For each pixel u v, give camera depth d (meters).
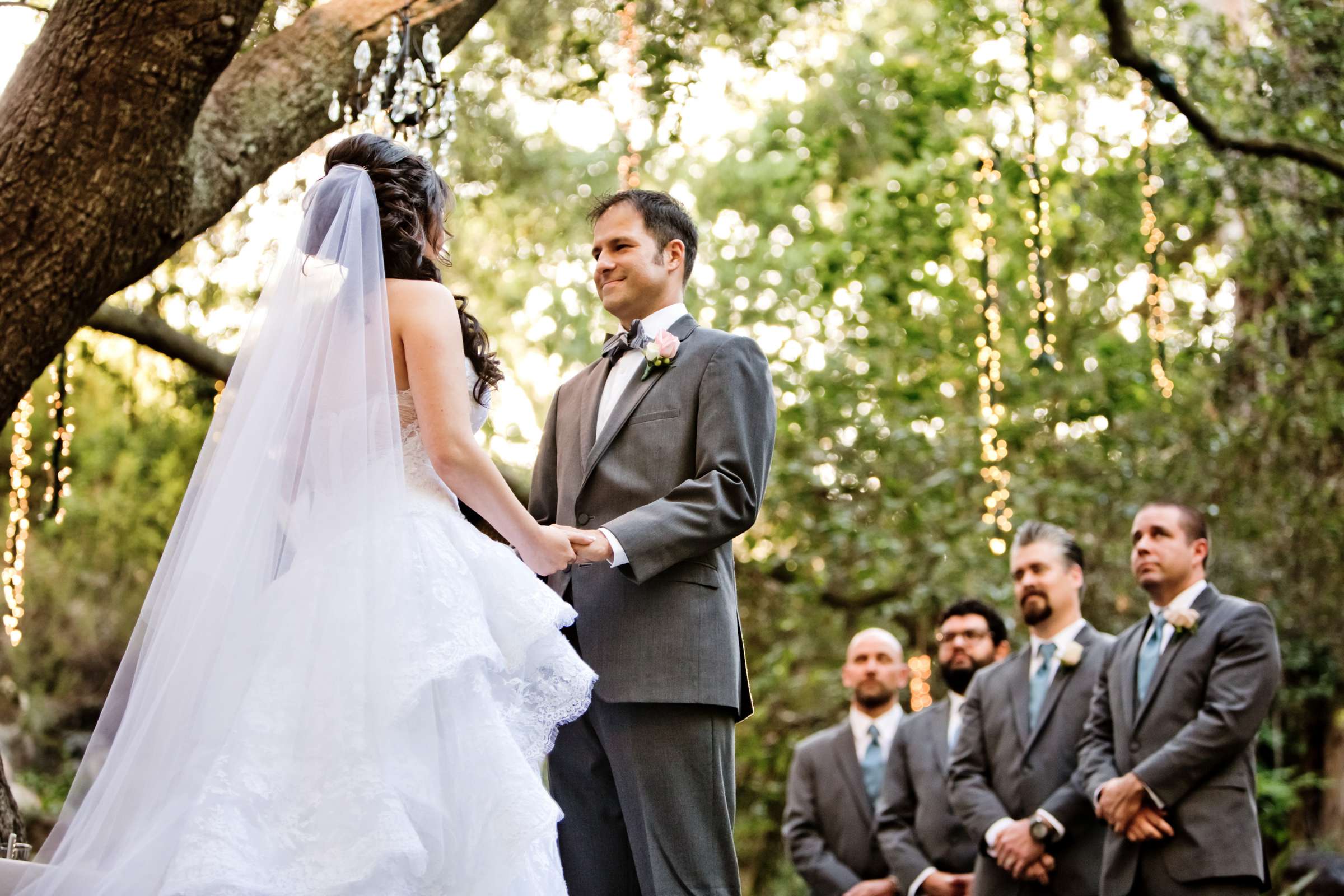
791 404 10.76
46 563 11.20
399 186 3.13
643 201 3.65
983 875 5.40
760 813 11.43
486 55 7.40
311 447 2.84
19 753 12.48
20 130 3.85
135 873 2.53
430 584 2.78
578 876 3.32
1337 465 9.83
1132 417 10.53
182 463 9.93
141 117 3.87
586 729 3.37
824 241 10.91
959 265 10.92
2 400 3.90
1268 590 9.80
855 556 10.77
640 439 3.43
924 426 10.84
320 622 2.71
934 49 9.95
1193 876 4.61
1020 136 9.29
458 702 2.74
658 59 6.73
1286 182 9.43
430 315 2.98
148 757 2.63
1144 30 9.27
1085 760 5.11
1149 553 5.05
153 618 2.86
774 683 11.16
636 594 3.29
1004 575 10.13
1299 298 9.98
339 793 2.55
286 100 4.43
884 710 6.74
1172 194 9.50
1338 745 10.09
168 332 6.79
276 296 2.96
